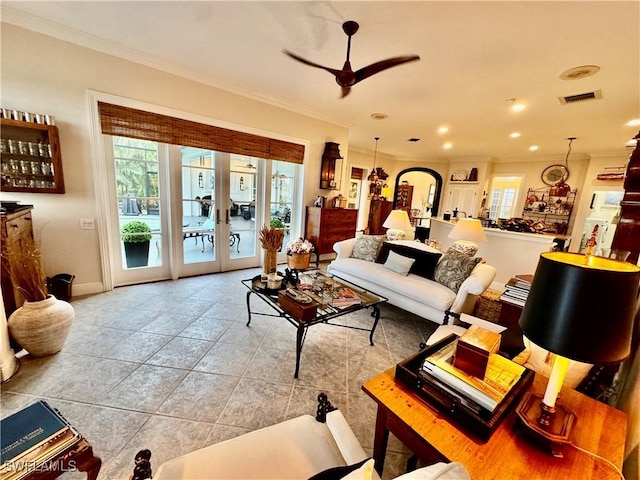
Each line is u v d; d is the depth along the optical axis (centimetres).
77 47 267
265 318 291
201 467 88
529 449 88
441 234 561
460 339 104
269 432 104
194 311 295
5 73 245
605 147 570
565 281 79
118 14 225
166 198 363
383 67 207
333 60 277
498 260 440
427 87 322
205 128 355
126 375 193
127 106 300
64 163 279
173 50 281
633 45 218
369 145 724
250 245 461
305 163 471
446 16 199
